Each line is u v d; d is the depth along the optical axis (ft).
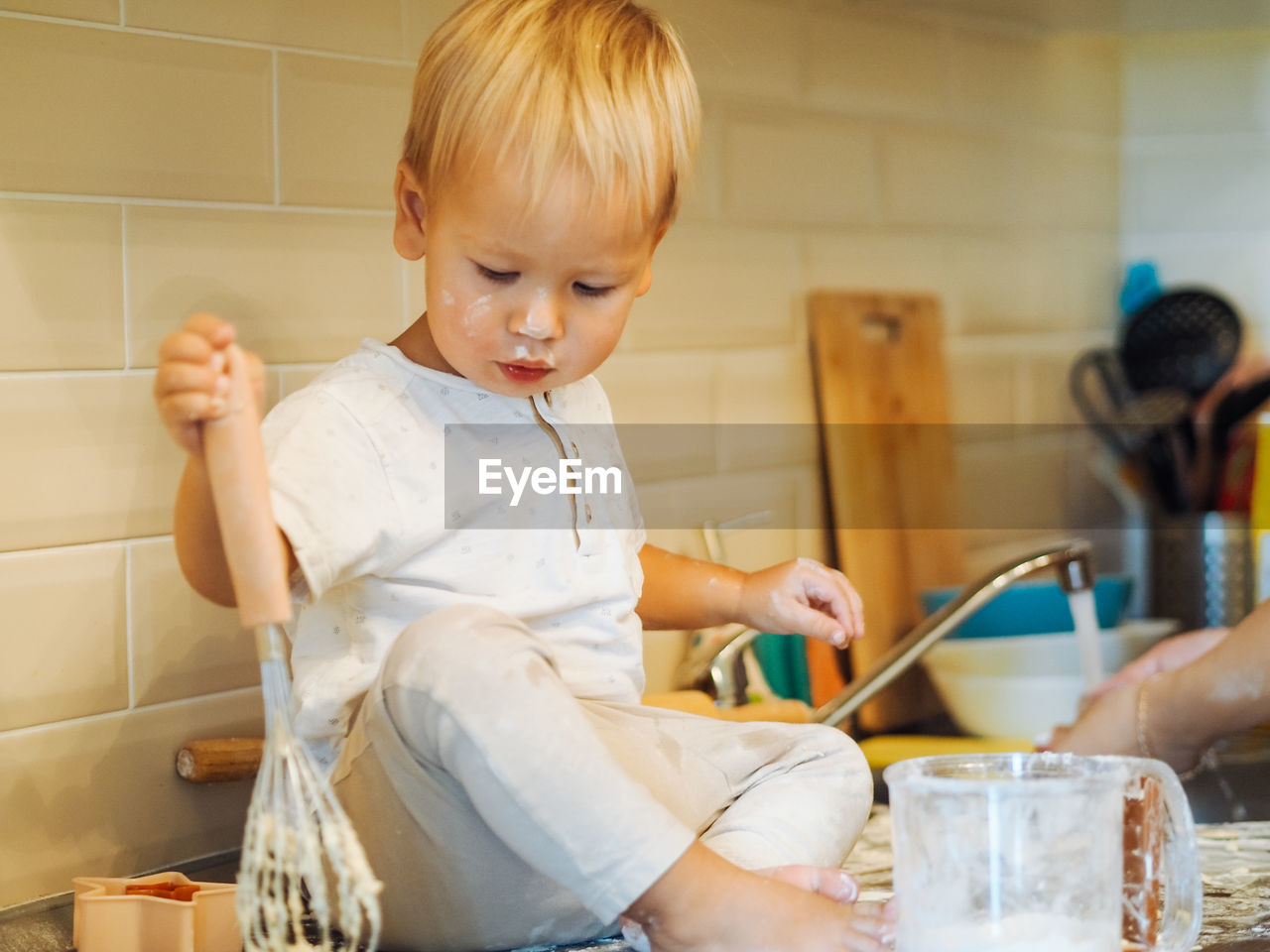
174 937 3.03
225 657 4.09
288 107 4.13
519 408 3.49
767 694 5.02
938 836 2.51
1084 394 7.23
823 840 3.25
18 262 3.61
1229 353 7.10
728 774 3.38
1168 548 6.79
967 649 5.44
